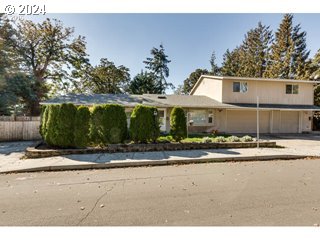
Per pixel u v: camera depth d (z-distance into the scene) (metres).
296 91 18.98
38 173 5.94
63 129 8.28
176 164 7.05
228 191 4.37
